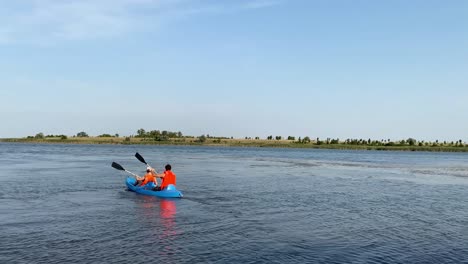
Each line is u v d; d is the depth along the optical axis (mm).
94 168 46781
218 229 17062
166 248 14086
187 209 21469
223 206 22641
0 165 50219
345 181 38562
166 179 26062
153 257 13062
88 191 27453
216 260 12938
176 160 71000
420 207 23844
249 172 47281
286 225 18172
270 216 20125
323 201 25406
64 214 19500
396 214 21453
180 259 12945
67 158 69000
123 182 32781
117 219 18594
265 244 14930
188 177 39812
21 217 18656
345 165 65750
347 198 26984
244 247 14469
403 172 52375
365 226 18344
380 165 67812
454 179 43094
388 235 16719
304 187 32656
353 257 13602
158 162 63375
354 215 20953
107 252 13469
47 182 32125
